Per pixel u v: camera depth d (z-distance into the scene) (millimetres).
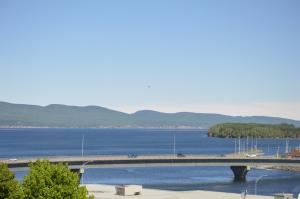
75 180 70500
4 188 70875
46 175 69062
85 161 192500
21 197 68562
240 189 192250
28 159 181625
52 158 191625
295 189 195250
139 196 144875
